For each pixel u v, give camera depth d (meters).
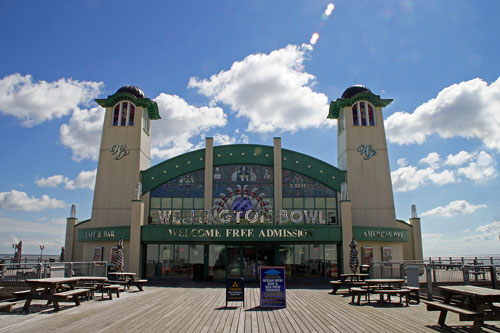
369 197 36.38
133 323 13.19
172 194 35.66
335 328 12.38
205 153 36.19
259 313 15.26
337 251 33.16
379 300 18.39
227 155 36.22
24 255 45.28
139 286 23.61
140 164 37.00
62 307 16.64
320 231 31.80
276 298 16.80
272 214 34.84
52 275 20.06
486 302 11.68
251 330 12.15
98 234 33.78
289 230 31.47
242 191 35.59
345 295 21.47
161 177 35.91
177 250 33.16
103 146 37.28
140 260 31.91
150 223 34.97
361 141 37.62
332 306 17.09
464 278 17.17
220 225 31.52
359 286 24.94
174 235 31.56
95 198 36.16
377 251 33.97
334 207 35.56
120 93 38.00
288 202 35.50
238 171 36.00
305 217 32.41
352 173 36.84
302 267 32.75
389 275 23.34
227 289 17.06
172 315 14.76
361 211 36.03
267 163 36.19
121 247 28.69
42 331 11.96
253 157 36.28
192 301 18.80
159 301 18.78
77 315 14.70
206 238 31.38
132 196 35.97
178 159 36.19
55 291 15.86
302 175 36.16
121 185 36.28
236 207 34.91
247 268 32.38
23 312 15.24
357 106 38.59
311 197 35.69
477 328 11.54
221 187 35.62
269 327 12.59
